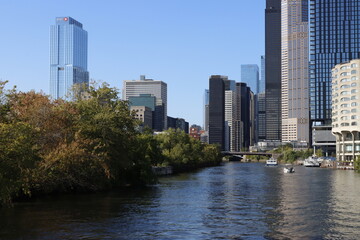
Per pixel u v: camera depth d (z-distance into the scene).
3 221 49.72
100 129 82.69
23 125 54.84
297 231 46.50
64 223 49.00
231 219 53.66
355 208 63.84
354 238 43.34
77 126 77.94
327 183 117.25
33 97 78.25
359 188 99.75
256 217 55.38
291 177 148.75
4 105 63.34
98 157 76.19
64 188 75.94
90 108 87.25
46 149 70.56
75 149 71.38
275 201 72.75
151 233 44.66
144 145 102.94
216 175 162.75
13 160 52.88
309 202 71.38
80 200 68.44
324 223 51.28
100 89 93.25
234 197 78.94
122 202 67.75
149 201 70.06
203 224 50.06
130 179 99.25
